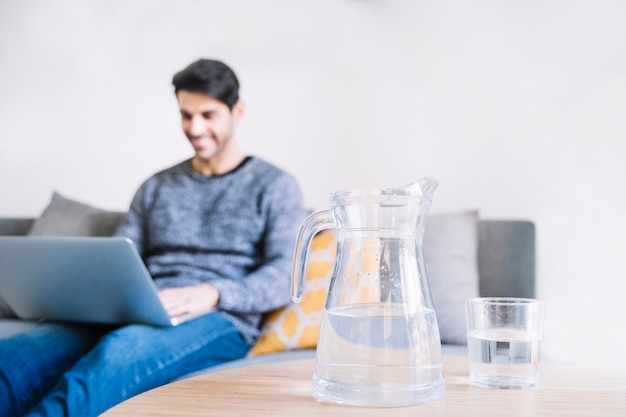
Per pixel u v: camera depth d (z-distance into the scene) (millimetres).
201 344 1407
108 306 1328
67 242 1216
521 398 715
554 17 1984
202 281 1785
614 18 1911
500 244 1801
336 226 747
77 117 2363
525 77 2006
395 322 674
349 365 674
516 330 771
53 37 2404
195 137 2051
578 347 1879
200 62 2127
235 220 1846
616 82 1895
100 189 2330
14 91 2416
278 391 746
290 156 2203
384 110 2143
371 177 2141
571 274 1903
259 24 2250
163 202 1943
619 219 1859
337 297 696
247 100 2242
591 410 664
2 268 1353
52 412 986
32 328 1393
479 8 2068
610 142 1890
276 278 1669
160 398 712
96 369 1091
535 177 1974
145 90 2312
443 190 2072
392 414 639
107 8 2369
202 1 2295
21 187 2385
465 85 2070
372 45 2164
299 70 2215
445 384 788
